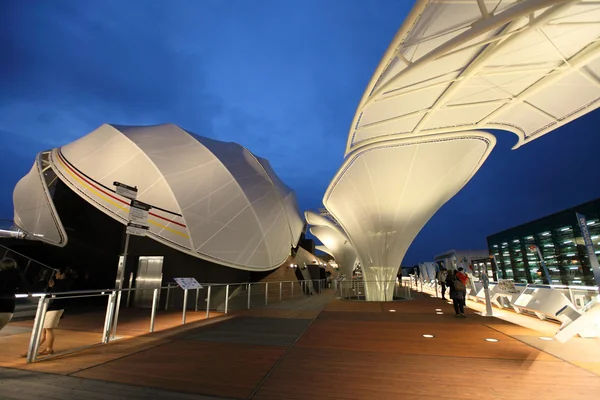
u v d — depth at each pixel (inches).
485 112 445.4
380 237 740.7
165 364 242.4
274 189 864.3
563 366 236.4
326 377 215.3
